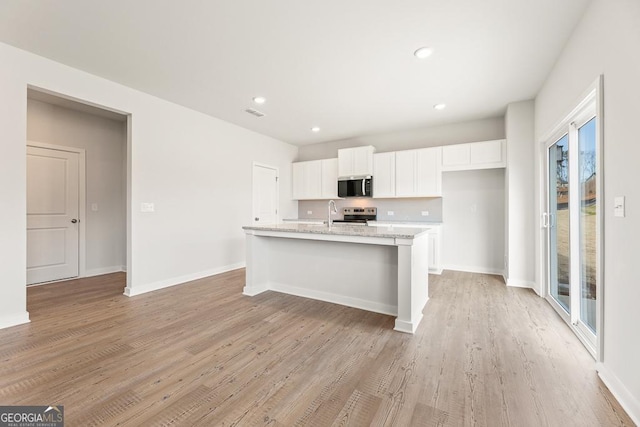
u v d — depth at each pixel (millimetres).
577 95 2295
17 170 2646
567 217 2805
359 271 3145
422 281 3047
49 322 2701
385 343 2322
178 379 1821
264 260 3781
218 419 1479
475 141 4789
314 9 2131
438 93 3660
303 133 5590
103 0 2031
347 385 1771
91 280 4293
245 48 2658
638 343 1468
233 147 4977
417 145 5262
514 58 2807
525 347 2244
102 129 4758
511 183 3943
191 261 4270
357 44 2590
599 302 1851
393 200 5539
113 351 2168
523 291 3730
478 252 4867
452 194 5051
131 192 3537
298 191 6336
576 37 2309
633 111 1523
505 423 1447
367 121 4816
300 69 3053
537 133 3615
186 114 4180
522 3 2059
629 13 1557
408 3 2066
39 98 3938
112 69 3049
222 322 2734
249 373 1896
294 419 1483
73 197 4414
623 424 1434
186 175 4188
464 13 2168
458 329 2590
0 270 2557
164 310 3041
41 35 2451
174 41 2545
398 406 1581
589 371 1908
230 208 4918
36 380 1795
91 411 1525
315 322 2748
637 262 1486
